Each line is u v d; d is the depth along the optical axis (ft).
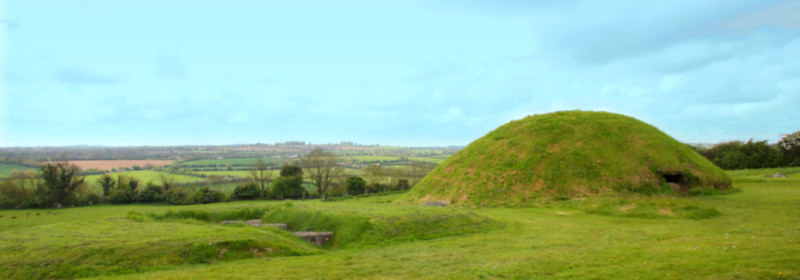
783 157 206.59
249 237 53.31
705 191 107.65
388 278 38.34
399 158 603.67
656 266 37.45
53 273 41.93
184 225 63.98
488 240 58.23
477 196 118.83
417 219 68.13
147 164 408.67
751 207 81.51
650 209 82.33
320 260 47.57
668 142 126.93
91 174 320.09
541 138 134.00
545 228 68.69
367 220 66.69
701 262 37.76
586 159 118.83
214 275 40.14
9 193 210.38
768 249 41.91
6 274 41.29
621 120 139.03
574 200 102.37
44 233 55.01
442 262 44.37
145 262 45.37
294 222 78.23
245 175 349.82
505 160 129.08
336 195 253.24
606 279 34.55
